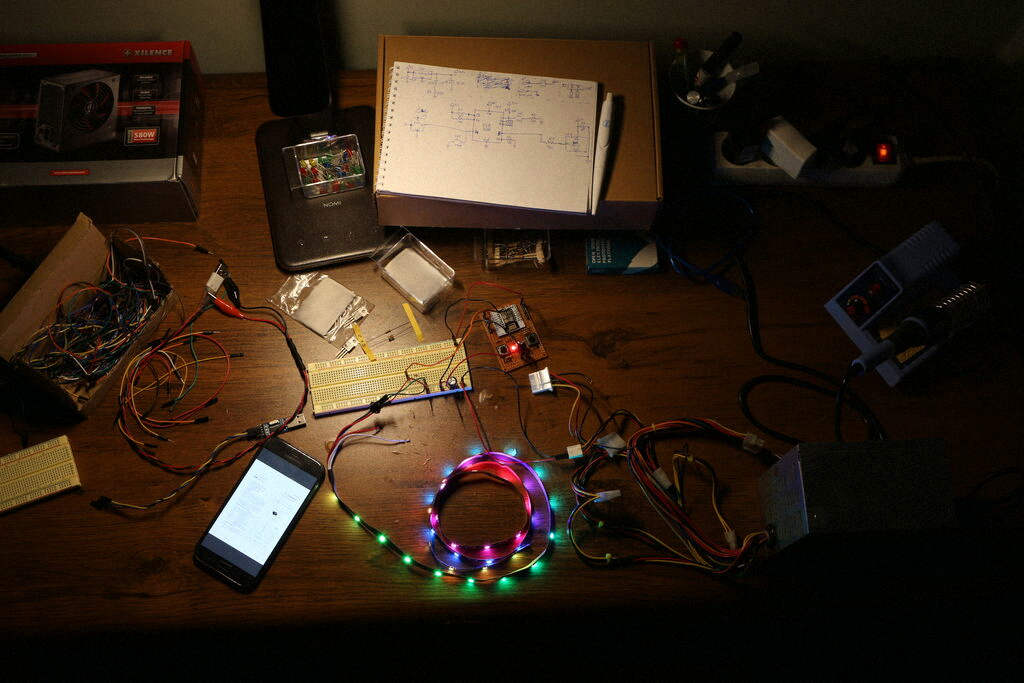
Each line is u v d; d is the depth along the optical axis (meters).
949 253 1.34
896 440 1.16
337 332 1.44
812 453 1.15
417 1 1.51
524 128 1.38
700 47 1.66
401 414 1.39
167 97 1.42
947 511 1.13
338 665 2.00
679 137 1.54
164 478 1.33
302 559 1.29
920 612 1.79
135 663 1.93
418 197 1.34
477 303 1.46
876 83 1.62
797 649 2.02
